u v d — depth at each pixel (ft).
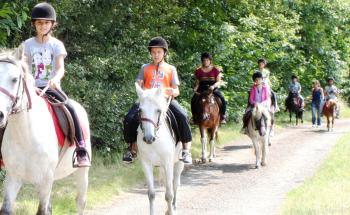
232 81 82.89
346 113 133.39
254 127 52.90
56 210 33.04
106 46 55.72
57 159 23.06
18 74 20.24
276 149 65.72
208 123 56.54
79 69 49.21
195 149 62.39
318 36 126.00
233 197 39.37
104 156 50.93
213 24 77.15
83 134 25.09
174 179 32.78
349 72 147.23
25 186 38.24
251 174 49.65
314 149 65.10
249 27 86.89
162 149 29.27
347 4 130.41
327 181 41.81
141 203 37.45
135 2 57.00
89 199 36.86
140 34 57.62
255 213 33.68
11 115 20.95
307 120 112.88
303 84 126.72
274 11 99.50
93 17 52.85
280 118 109.70
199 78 57.72
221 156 60.85
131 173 46.44
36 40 24.35
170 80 31.07
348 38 138.31
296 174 48.83
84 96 50.06
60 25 49.93
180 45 73.15
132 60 55.11
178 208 35.70
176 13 61.11
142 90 28.73
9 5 35.68
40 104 22.61
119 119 52.34
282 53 100.58
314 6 122.52
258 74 54.65
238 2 77.15
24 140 21.53
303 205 32.58
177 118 31.32
